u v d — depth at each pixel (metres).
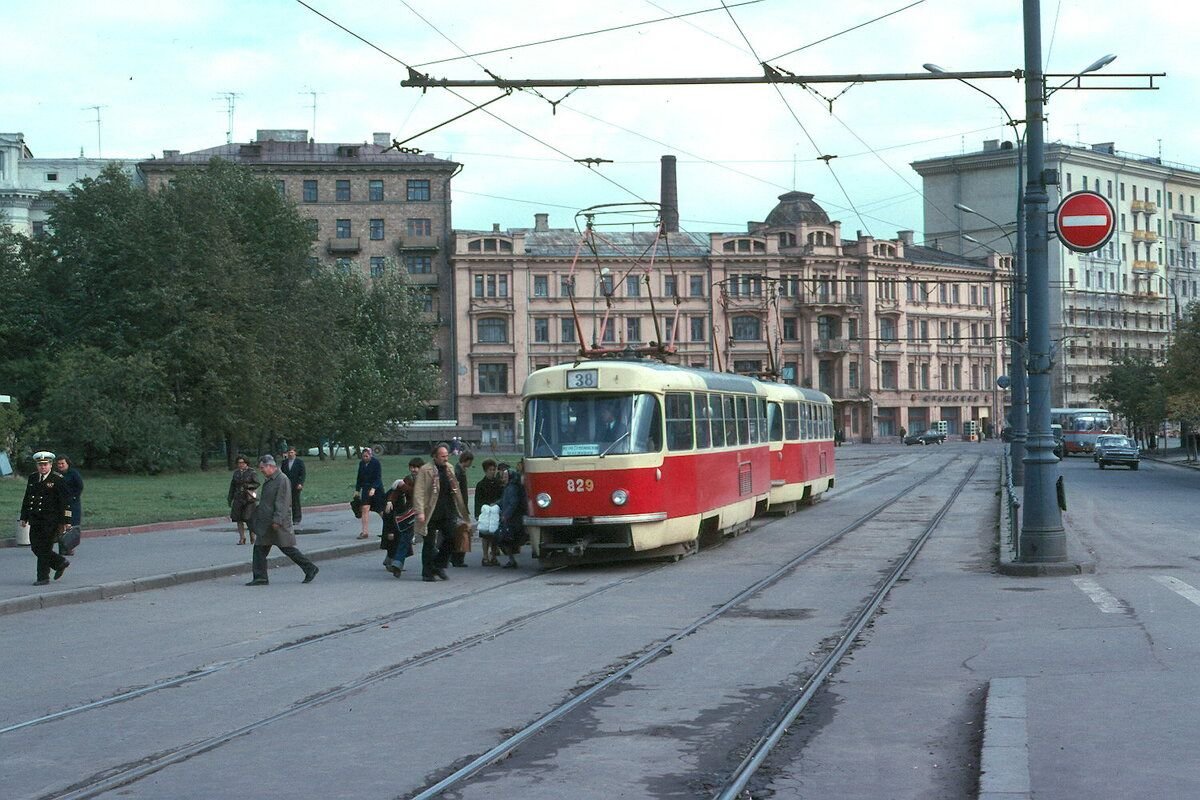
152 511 34.84
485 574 20.44
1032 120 18.23
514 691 10.44
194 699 10.34
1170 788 6.91
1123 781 7.06
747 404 27.09
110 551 24.05
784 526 29.44
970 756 8.04
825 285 105.81
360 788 7.53
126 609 16.39
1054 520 17.94
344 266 97.12
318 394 67.69
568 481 20.31
